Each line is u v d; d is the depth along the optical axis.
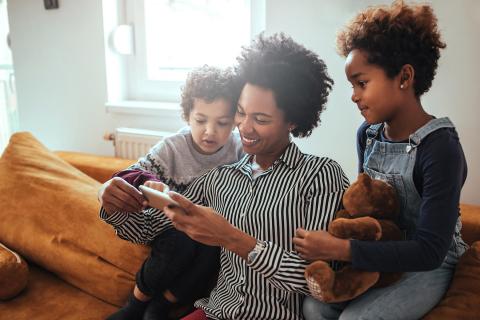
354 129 1.51
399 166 1.00
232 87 1.25
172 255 1.17
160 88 2.20
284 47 1.00
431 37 0.97
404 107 0.99
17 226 1.45
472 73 1.30
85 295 1.33
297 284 0.89
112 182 1.04
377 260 0.84
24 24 2.41
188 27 2.13
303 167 1.00
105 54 2.15
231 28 2.00
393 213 0.95
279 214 0.97
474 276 0.95
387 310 0.91
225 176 1.10
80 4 2.17
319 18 1.50
